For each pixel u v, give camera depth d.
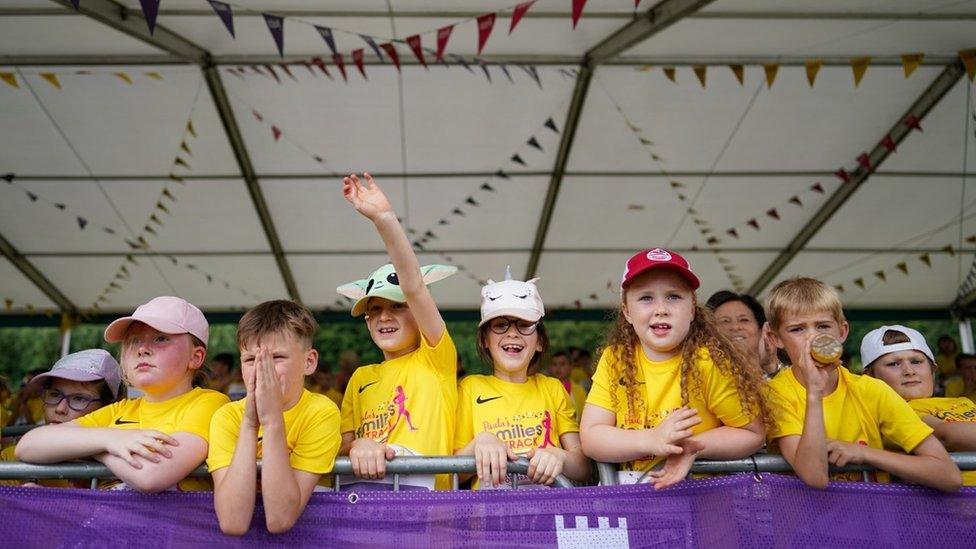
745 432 2.25
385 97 6.11
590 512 2.16
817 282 2.55
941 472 2.20
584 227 7.88
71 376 2.86
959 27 5.26
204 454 2.22
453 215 7.68
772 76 5.62
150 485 2.07
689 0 4.93
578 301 9.32
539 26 5.35
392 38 5.41
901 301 9.28
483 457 2.24
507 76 5.89
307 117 6.30
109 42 5.34
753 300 3.67
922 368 3.04
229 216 7.54
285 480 2.01
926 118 6.23
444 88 6.03
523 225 7.87
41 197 7.15
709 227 7.85
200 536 2.08
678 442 2.21
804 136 6.53
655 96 6.08
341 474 2.24
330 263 8.45
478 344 3.02
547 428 2.75
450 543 2.12
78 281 8.72
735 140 6.59
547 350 3.01
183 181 6.98
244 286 8.91
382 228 2.48
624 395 2.40
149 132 6.36
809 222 7.72
